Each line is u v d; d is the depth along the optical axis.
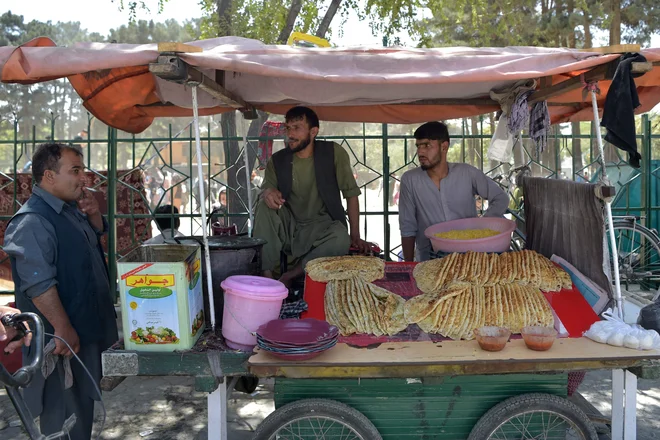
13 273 2.78
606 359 2.35
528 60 2.48
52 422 2.75
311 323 2.48
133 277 2.41
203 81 2.68
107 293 3.09
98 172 6.18
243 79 3.61
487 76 2.42
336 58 2.50
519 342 2.56
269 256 3.66
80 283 2.80
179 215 6.10
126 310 2.43
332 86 3.74
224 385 2.67
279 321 2.46
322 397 2.57
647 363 2.38
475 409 2.60
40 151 2.75
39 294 2.58
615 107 2.48
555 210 3.28
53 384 2.74
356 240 4.09
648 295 6.06
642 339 2.42
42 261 2.60
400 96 4.07
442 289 2.88
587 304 2.78
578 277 2.93
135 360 2.42
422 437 2.62
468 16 14.67
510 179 4.91
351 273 3.01
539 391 2.59
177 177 10.73
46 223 2.68
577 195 2.94
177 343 2.45
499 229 3.62
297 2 8.10
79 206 3.09
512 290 2.83
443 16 15.19
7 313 2.00
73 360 2.83
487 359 2.35
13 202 6.23
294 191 3.93
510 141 3.96
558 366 2.35
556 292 2.85
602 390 4.23
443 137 3.96
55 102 31.22
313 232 3.81
